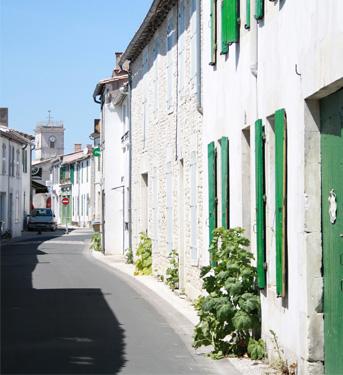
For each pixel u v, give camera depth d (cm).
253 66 954
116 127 3216
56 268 2444
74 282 1948
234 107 1106
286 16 812
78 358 924
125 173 3033
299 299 746
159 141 2011
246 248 988
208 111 1344
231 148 1123
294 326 770
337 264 680
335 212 686
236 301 903
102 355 947
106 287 1817
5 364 884
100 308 1414
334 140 691
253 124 970
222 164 1165
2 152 4569
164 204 1947
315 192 731
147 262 2178
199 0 1430
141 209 2427
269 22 890
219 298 905
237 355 915
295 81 769
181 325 1208
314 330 720
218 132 1234
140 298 1586
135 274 2173
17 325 1195
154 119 2095
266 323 885
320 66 675
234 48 1109
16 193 5016
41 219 5706
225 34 1146
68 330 1148
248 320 884
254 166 967
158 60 2017
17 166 5041
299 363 741
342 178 667
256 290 916
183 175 1689
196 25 1439
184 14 1630
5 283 1919
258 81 947
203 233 1408
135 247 2561
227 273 920
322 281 723
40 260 2852
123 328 1172
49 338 1073
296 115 764
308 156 732
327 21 654
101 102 3375
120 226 3219
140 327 1184
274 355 844
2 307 1424
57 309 1397
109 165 3216
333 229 692
